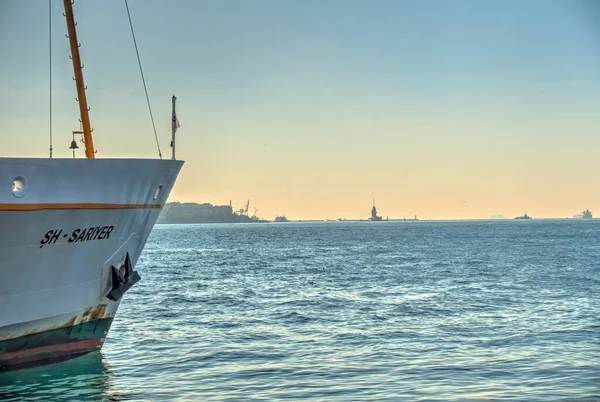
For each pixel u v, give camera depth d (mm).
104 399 15156
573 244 96062
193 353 20203
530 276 45312
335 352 20281
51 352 17531
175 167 19812
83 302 17953
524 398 14828
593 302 30922
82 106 19125
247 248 97000
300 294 35688
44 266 16266
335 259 67438
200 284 41531
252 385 16422
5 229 14898
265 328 24688
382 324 25297
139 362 18922
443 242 111312
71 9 18875
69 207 16156
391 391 15633
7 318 15961
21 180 14930
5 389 15711
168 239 150125
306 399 15094
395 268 54125
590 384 15914
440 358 19172
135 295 35375
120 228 18328
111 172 17109
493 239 122688
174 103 20891
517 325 24625
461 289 37531
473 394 15227
